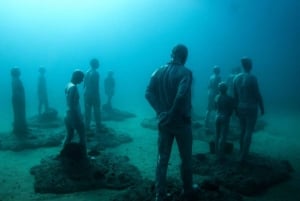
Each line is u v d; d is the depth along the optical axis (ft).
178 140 18.78
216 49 191.72
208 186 20.76
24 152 32.71
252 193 22.30
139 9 222.28
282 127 46.83
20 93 36.50
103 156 28.94
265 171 25.50
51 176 23.98
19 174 26.05
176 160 30.40
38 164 28.53
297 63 155.53
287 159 30.78
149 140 38.19
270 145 36.27
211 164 27.17
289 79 128.47
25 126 37.24
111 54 257.96
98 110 38.68
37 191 22.31
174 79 17.98
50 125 45.32
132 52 260.42
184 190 19.54
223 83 27.32
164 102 18.43
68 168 24.91
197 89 110.83
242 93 26.86
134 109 65.26
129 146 35.35
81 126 26.86
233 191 22.09
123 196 20.10
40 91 48.83
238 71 46.16
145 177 25.48
